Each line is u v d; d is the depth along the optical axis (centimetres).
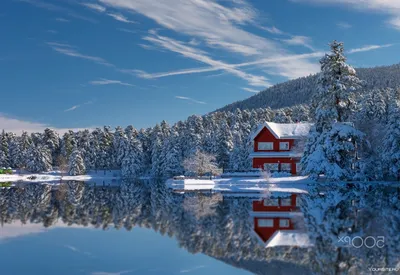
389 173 4406
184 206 2591
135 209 2489
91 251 1329
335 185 4128
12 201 3219
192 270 1088
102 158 10944
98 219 2045
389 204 2462
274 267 1100
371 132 4691
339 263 1117
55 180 8444
